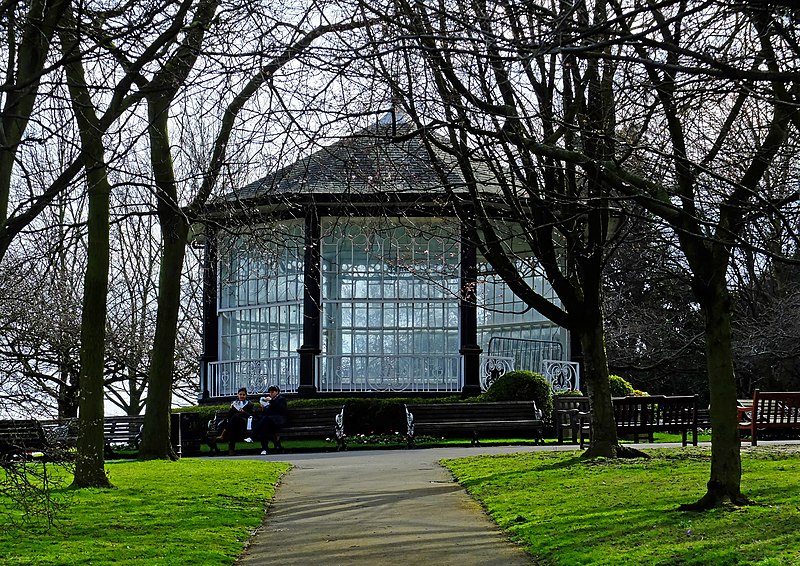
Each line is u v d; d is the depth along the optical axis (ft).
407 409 84.23
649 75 35.70
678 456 57.57
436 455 70.44
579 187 54.34
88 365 49.06
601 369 58.39
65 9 34.78
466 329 92.27
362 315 94.32
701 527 33.40
